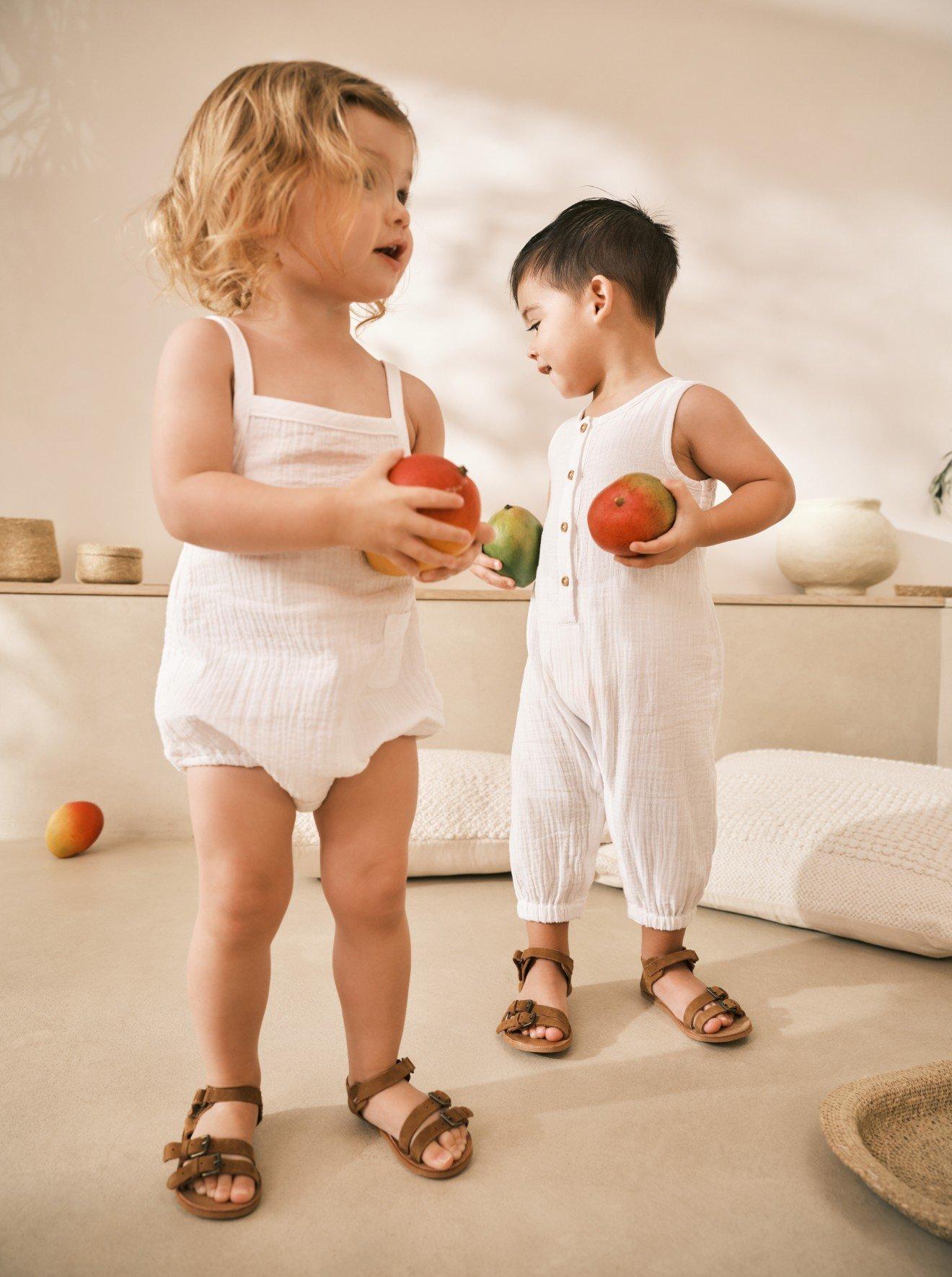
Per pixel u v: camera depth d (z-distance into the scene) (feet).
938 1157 2.73
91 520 7.54
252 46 7.81
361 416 2.80
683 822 3.72
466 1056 3.45
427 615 7.06
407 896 5.45
